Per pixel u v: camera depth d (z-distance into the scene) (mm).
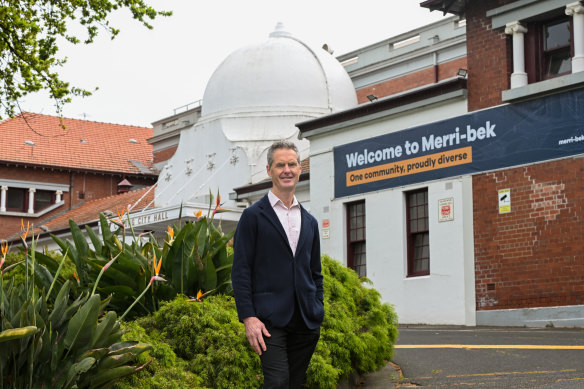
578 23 16844
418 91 19531
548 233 16734
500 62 18109
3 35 16281
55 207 44938
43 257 7859
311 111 29828
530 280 16984
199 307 7074
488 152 18109
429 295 19156
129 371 5574
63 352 5445
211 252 8078
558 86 16609
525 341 12156
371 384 8641
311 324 5387
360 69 33250
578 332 14047
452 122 18984
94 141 48500
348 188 21656
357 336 8312
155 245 8062
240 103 30109
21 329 4941
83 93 17422
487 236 17953
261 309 5270
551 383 7902
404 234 20000
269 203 5438
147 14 16984
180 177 31625
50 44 17141
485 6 18547
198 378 6457
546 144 16938
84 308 5434
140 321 7125
